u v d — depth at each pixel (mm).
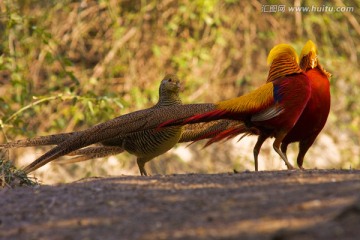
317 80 9398
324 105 9422
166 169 16016
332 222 4844
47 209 6234
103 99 12805
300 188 6223
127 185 7051
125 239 5133
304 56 9641
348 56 18094
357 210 4855
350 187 5930
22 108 13219
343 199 5516
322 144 16734
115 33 16672
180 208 5906
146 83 16922
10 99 14758
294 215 5250
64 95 13344
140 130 8609
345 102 16984
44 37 14484
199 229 5191
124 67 16781
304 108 9109
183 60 16656
